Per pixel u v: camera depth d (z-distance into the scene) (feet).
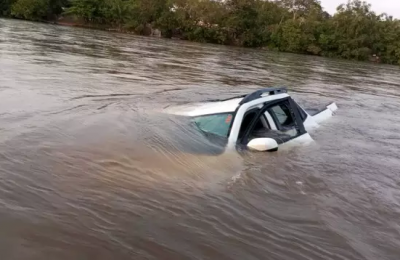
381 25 177.88
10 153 16.17
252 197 15.56
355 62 156.76
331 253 12.29
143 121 22.90
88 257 10.47
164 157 17.90
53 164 15.71
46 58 53.26
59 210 12.50
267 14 190.90
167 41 147.84
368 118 36.14
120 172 15.87
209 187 15.84
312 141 24.36
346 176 19.38
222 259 11.19
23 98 26.89
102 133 20.03
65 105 26.00
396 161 23.13
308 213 14.79
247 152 20.34
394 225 14.73
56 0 173.78
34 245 10.66
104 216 12.55
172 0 178.40
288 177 18.19
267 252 11.84
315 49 173.68
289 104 25.23
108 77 43.24
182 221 12.89
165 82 45.75
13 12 164.76
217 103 24.53
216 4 182.39
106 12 173.27
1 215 11.75
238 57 107.45
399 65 171.83
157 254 10.98
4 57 48.75
